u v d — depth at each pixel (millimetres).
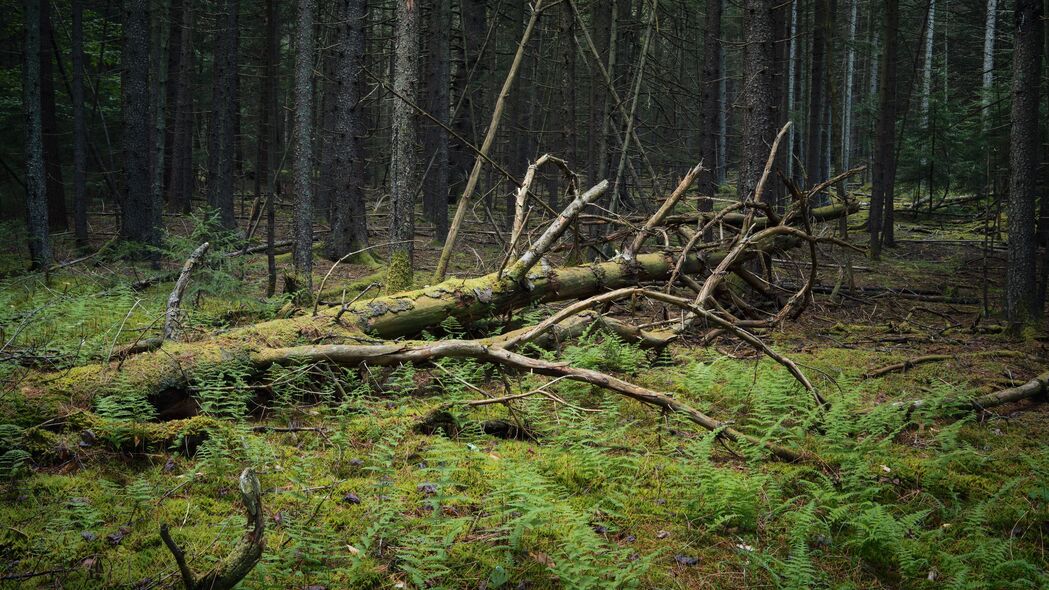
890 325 10438
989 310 12031
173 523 3996
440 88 18625
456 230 9523
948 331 10328
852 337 9938
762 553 4027
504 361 6234
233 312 8898
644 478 4996
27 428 4719
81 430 4820
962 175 22031
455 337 7703
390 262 9430
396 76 9359
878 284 14078
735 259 9125
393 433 5340
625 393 5785
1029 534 4461
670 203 9484
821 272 15281
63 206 17578
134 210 14250
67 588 3316
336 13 19938
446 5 18734
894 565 4070
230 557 3035
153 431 4871
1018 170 9977
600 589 3500
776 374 6957
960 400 6555
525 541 4000
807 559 3721
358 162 16328
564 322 8180
